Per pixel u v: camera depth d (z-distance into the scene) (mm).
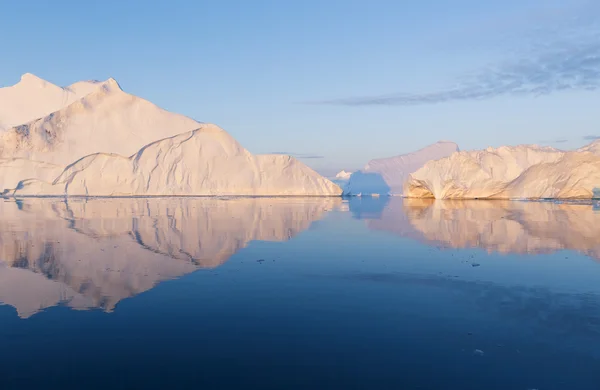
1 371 3969
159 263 8500
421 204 31141
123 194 41156
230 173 44438
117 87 44406
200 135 44625
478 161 36375
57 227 14164
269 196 44688
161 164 42625
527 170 35844
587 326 5211
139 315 5465
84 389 3670
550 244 11195
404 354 4426
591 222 16172
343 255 9578
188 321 5258
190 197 40094
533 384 3854
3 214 19156
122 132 42125
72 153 40031
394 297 6355
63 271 7723
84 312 5562
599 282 7246
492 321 5371
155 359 4242
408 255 9648
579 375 4023
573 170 32625
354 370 4062
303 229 14562
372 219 18391
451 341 4754
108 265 8250
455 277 7566
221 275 7586
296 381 3846
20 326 5062
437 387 3775
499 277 7605
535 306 5965
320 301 6105
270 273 7785
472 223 16297
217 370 4035
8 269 7824
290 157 46625
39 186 39375
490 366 4188
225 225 15266
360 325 5195
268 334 4891
